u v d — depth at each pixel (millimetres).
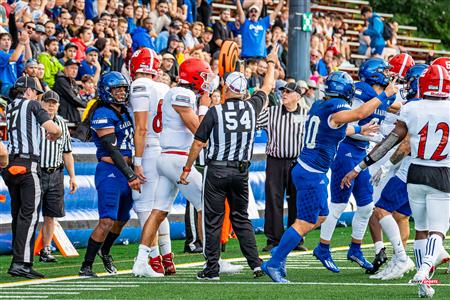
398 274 17688
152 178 18281
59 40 30344
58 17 31281
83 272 18375
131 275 18516
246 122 17234
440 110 15266
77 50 29859
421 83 15438
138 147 18016
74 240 23781
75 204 23938
